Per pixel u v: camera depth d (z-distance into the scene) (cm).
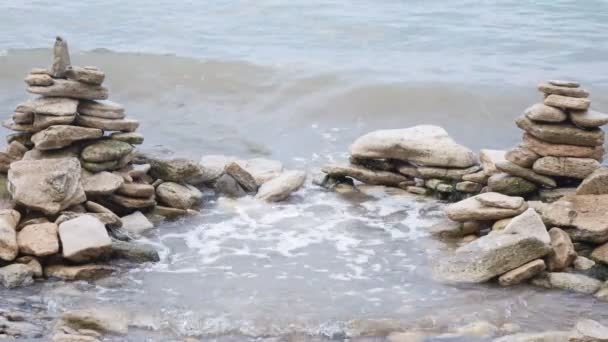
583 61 2106
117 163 1227
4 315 893
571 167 1187
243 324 891
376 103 1772
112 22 2567
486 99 1775
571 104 1173
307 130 1677
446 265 1034
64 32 2462
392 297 967
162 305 936
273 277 1024
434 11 2656
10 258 998
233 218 1224
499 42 2292
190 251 1105
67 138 1186
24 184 1091
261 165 1427
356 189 1354
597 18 2548
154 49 2242
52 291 961
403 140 1336
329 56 2147
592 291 977
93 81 1227
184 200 1238
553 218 1084
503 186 1214
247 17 2584
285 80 1908
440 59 2125
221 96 1861
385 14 2606
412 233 1173
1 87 1923
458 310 929
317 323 894
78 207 1124
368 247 1125
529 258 1007
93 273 1011
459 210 1146
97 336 859
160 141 1598
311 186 1371
